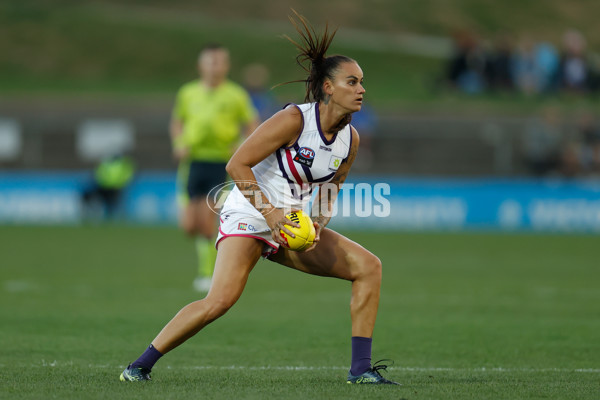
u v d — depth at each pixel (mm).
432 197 92000
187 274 51438
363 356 20781
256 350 27000
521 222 91312
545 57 121125
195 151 44625
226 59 44875
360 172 106625
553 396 18953
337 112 19641
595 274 53219
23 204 94000
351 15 165000
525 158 106875
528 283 48375
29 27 154500
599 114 111125
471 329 31797
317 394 18875
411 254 66000
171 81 140750
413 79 138125
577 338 29688
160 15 167125
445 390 19625
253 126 45688
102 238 77125
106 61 146000
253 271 56875
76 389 19250
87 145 109938
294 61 21141
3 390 19141
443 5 168875
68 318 33562
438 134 109938
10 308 36344
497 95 122000
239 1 171500
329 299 41406
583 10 169750
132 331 30500
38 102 113562
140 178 95438
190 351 26688
